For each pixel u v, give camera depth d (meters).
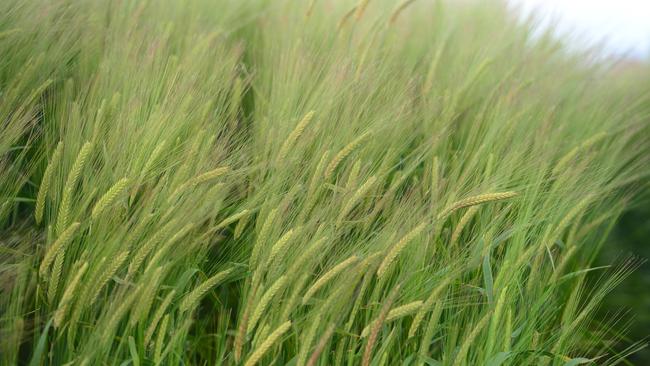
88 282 1.25
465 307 1.45
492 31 2.20
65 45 1.72
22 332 1.23
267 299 1.25
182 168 1.38
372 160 1.58
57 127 1.54
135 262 1.29
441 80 1.90
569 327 1.42
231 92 1.68
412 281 1.40
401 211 1.41
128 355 1.31
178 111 1.49
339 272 1.34
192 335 1.44
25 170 1.54
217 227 1.35
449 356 1.35
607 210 1.85
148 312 1.28
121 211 1.36
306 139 1.50
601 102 1.98
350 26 1.97
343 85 1.64
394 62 1.87
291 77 1.68
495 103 1.84
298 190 1.41
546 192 1.62
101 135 1.46
